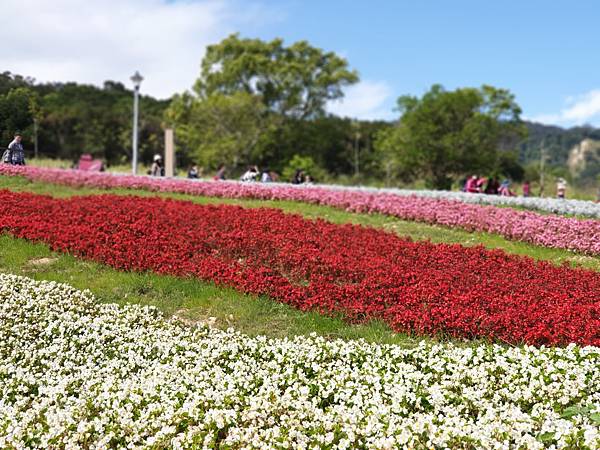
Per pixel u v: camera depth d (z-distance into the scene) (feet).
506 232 41.52
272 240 34.88
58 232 35.91
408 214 47.03
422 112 139.95
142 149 200.85
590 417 14.60
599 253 37.37
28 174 60.80
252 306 26.61
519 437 14.15
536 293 27.27
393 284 28.22
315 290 27.76
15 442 14.24
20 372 18.75
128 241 34.68
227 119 152.15
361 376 18.03
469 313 24.02
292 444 14.03
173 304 26.99
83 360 20.43
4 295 25.82
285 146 172.35
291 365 18.99
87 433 14.83
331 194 54.19
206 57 174.70
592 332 22.20
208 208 45.32
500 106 144.36
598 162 357.20
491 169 143.33
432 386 17.25
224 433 15.11
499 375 18.20
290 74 162.81
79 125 193.36
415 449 13.62
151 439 14.20
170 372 18.90
